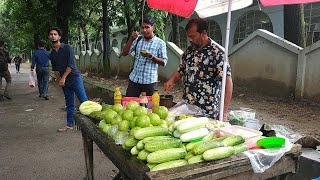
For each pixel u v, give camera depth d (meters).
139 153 1.92
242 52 8.95
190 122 2.13
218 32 16.78
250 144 2.12
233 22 15.26
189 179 1.71
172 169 1.72
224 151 1.87
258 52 8.38
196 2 3.38
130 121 2.39
